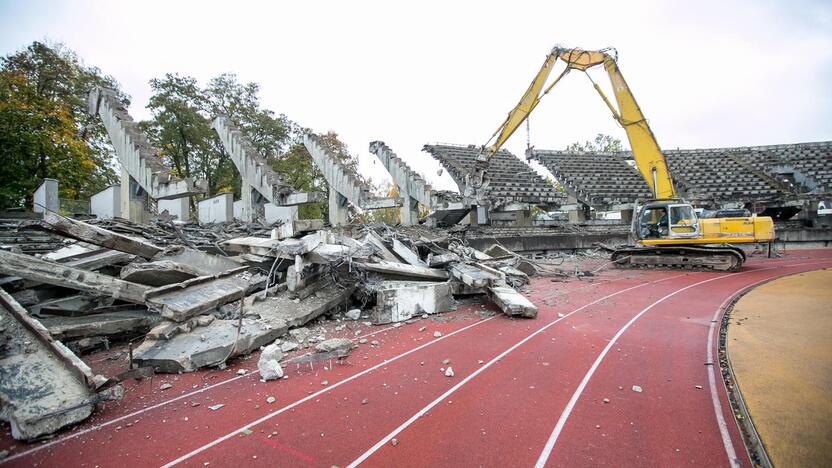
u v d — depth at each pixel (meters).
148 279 7.79
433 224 26.38
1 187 19.91
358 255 8.89
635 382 5.51
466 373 5.86
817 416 4.27
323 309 8.47
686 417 4.55
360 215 34.53
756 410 4.51
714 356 6.47
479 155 24.22
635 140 19.75
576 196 30.52
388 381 5.58
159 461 3.75
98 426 4.37
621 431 4.27
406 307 9.01
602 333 7.86
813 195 27.02
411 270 10.32
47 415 4.11
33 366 4.70
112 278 6.91
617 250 19.38
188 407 4.81
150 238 12.19
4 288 7.14
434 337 7.65
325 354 6.46
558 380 5.60
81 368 4.55
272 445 4.01
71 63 28.98
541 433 4.23
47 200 15.50
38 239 10.24
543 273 16.75
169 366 5.80
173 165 33.44
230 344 6.23
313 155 24.45
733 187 30.27
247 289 8.42
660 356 6.52
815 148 34.16
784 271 15.70
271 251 9.09
